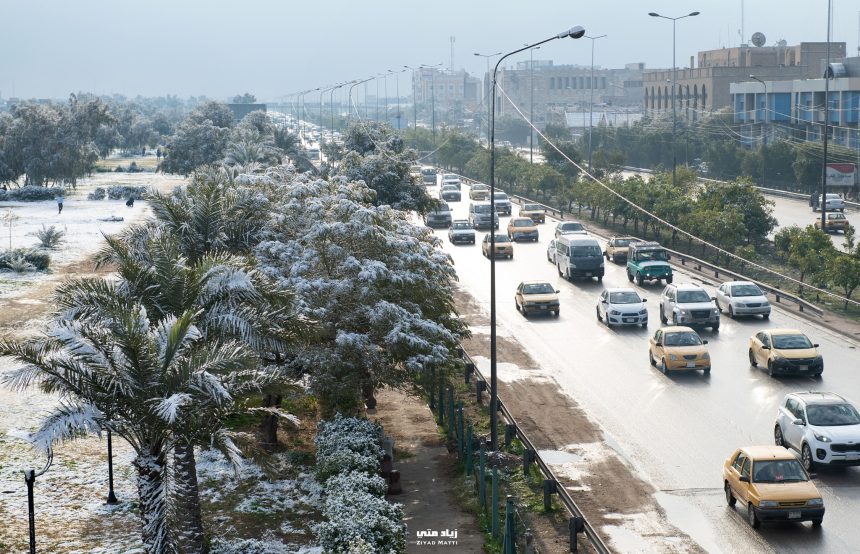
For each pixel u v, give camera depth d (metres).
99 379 18.19
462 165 145.00
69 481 24.53
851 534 20.92
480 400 32.25
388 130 65.12
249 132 111.00
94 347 18.30
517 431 27.38
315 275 27.67
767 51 164.00
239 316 20.66
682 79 161.75
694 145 123.69
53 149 111.25
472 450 26.64
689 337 35.59
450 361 27.94
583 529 20.55
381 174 55.28
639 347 39.84
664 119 139.62
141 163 175.50
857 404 30.64
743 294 45.34
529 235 73.44
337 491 21.09
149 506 18.66
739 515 22.19
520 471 25.41
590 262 55.12
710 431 28.33
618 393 32.75
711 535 21.05
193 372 18.27
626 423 29.36
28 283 52.84
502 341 41.47
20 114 112.12
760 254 63.00
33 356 18.14
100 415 17.89
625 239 63.88
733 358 37.47
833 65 107.06
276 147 104.44
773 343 34.62
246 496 24.08
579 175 104.12
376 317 26.34
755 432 28.09
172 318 18.97
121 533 21.41
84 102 116.06
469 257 66.06
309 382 28.41
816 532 21.08
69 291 19.94
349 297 27.23
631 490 23.88
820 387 32.81
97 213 89.50
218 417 19.50
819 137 110.56
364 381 27.38
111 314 18.73
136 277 20.77
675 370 34.69
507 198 95.81
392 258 28.39
